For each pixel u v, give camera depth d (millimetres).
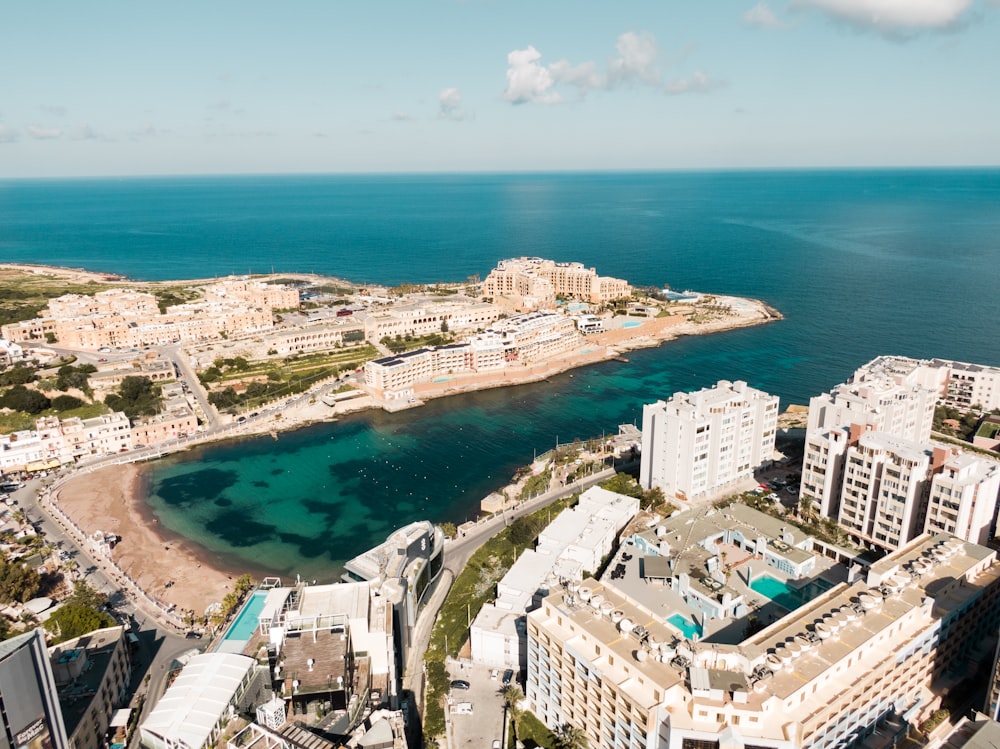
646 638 128500
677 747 111438
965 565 156375
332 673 131125
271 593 162500
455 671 165500
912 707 143375
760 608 178375
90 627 168625
